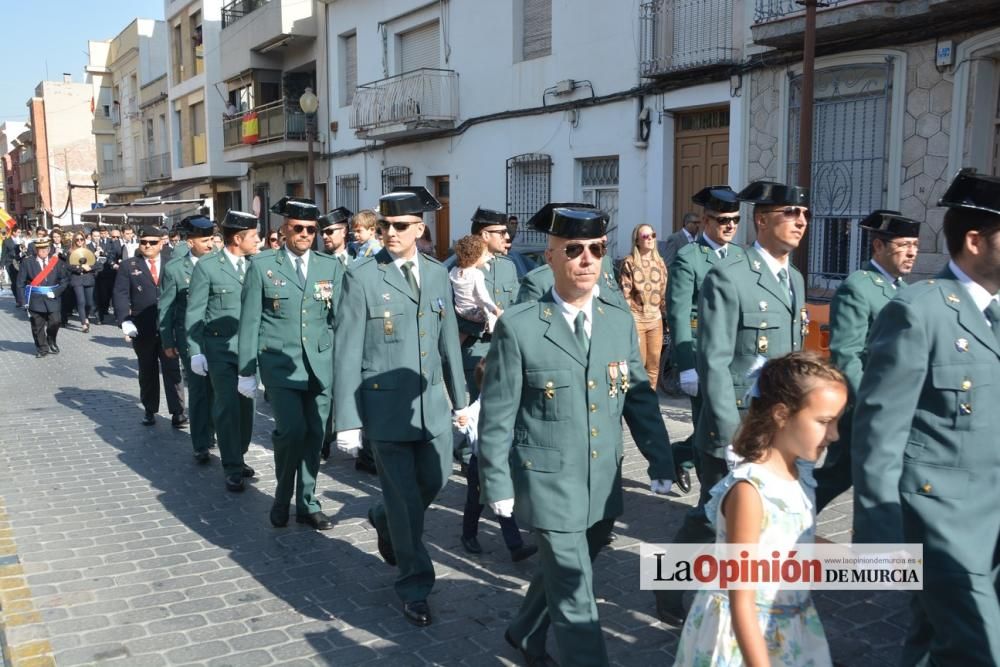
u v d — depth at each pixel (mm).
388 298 4352
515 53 14555
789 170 10195
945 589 2656
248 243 6707
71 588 4680
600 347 3295
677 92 11602
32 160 67438
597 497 3250
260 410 9453
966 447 2664
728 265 4086
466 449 5426
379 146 18797
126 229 20891
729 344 3990
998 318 2688
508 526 4953
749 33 10445
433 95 16281
